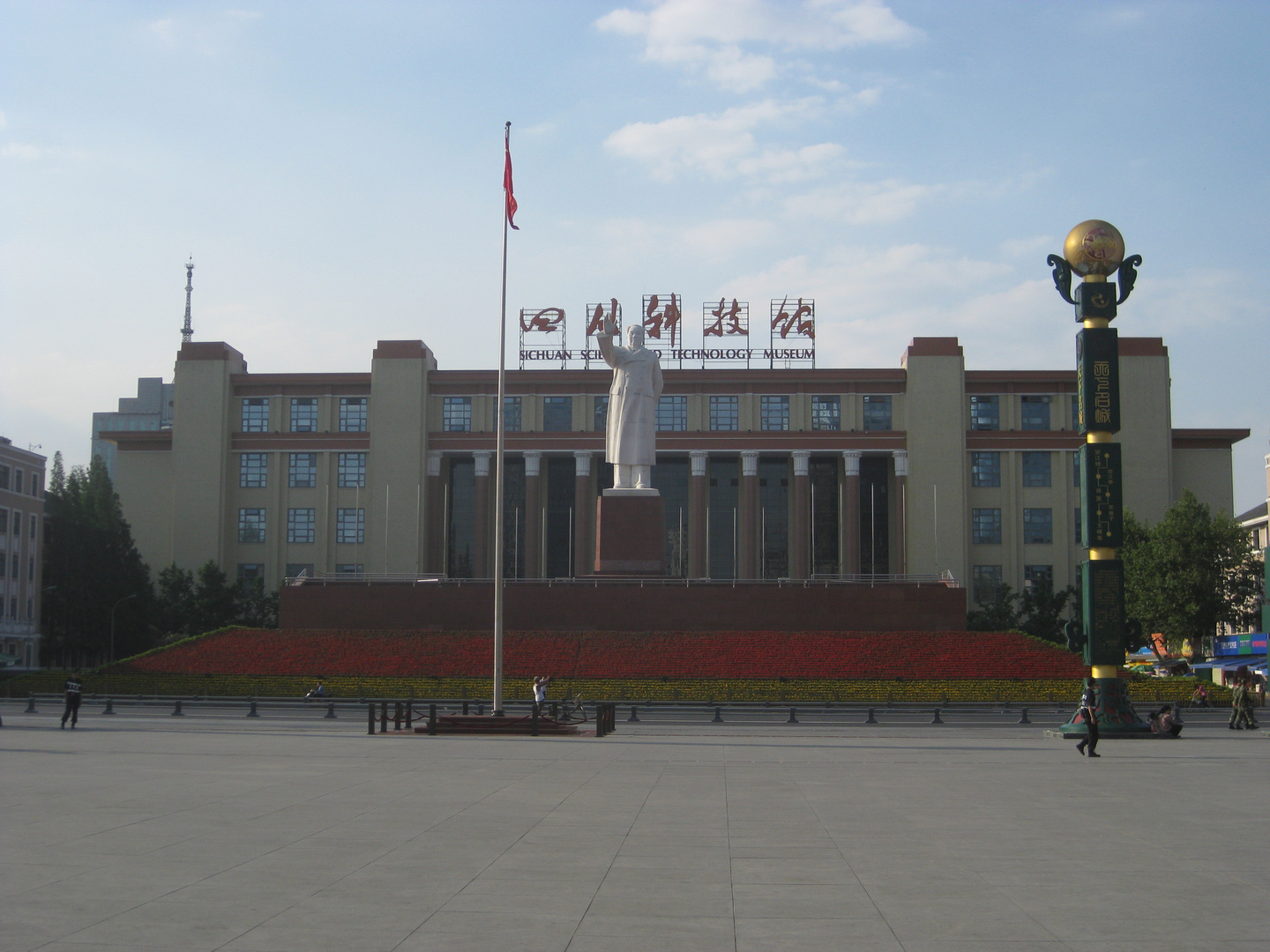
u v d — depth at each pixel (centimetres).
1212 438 9725
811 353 9769
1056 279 4025
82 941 1067
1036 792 2219
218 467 9706
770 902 1239
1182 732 4153
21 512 9450
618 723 4594
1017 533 9588
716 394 9694
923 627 6531
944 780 2447
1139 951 1045
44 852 1500
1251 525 10200
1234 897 1265
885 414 9669
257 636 6625
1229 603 7306
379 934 1095
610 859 1481
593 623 6512
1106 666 3866
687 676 6056
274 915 1167
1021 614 8756
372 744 3359
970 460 9725
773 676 6031
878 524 10050
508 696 5716
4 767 2588
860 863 1459
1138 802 2067
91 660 10144
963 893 1285
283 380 9894
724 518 10225
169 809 1900
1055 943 1070
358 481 9800
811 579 8181
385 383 9669
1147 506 9406
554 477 10288
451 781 2366
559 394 9762
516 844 1591
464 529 10238
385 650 6412
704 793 2183
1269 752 3250
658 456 10038
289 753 3022
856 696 5650
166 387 18088
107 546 9125
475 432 9700
